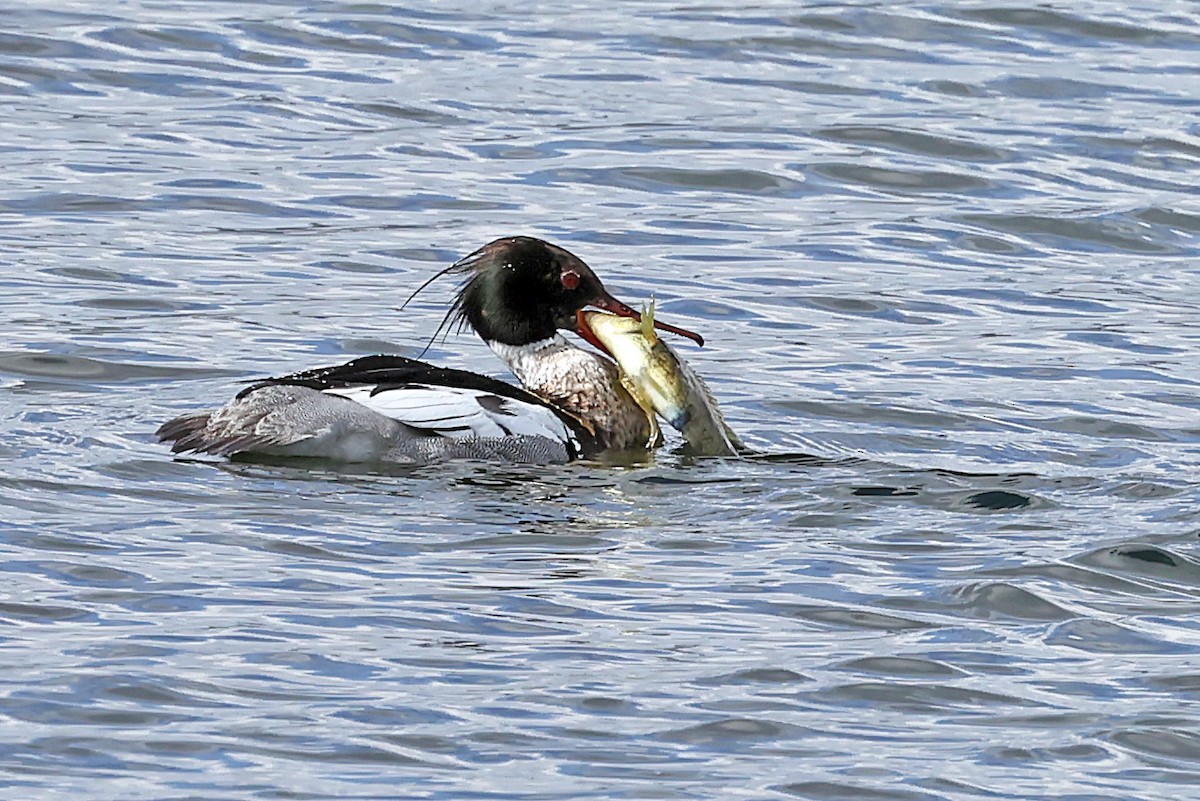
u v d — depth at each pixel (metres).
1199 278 20.06
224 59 25.19
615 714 10.46
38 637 11.05
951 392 16.61
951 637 11.48
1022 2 27.41
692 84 24.88
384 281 19.27
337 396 14.30
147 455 14.05
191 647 11.01
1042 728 10.48
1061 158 22.94
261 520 12.87
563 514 13.29
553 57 25.64
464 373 15.00
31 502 12.98
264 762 9.86
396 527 12.89
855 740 10.29
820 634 11.48
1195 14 27.30
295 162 22.27
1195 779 9.98
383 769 9.83
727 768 9.97
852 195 22.03
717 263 20.08
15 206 20.70
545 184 21.98
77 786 9.59
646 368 15.10
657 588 12.05
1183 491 13.95
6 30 25.56
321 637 11.19
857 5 27.34
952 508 13.55
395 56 25.52
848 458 14.88
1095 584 12.23
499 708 10.48
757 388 16.66
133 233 20.19
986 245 20.81
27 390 15.98
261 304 18.55
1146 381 17.00
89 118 23.23
